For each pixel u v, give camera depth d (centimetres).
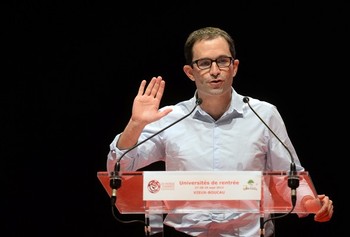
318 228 1016
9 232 1047
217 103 668
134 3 1073
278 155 666
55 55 1078
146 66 1063
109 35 1075
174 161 674
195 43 635
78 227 1048
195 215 620
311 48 1045
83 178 1059
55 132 1068
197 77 632
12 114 1070
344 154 1025
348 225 1007
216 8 1059
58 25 1078
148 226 534
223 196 511
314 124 1037
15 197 1055
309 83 1043
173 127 683
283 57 1049
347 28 1036
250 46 1053
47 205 1053
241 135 670
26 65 1077
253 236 614
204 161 666
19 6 1076
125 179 525
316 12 1044
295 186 512
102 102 1071
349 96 1032
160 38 1065
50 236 1045
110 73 1073
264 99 1047
